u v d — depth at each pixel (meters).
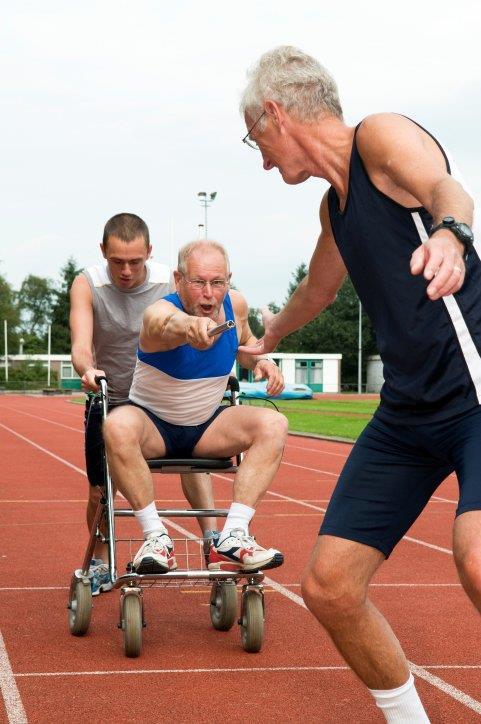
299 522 10.23
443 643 5.25
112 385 5.96
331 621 3.04
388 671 3.05
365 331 95.44
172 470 5.08
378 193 2.81
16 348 122.00
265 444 4.90
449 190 2.49
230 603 5.36
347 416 35.53
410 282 2.81
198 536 9.12
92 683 4.46
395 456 3.02
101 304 5.80
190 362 4.85
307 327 96.94
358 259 2.95
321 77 3.04
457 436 2.83
